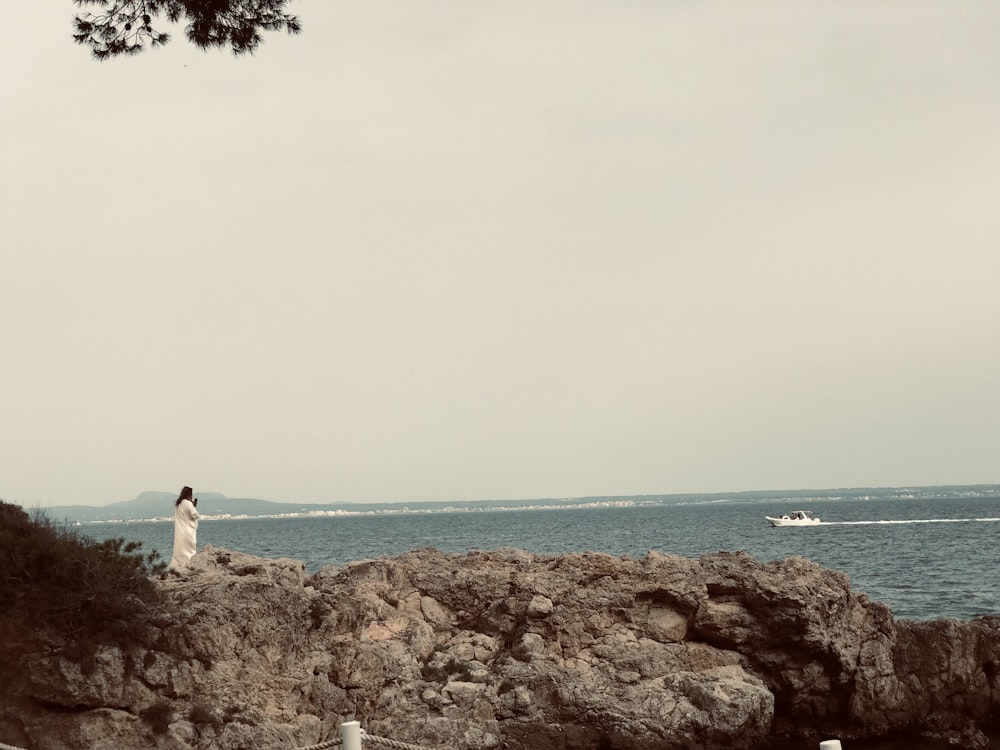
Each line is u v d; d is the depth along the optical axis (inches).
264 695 749.9
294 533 7017.7
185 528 923.4
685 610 964.0
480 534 5905.5
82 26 746.8
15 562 669.9
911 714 958.4
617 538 4785.9
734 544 4001.0
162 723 684.7
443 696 843.4
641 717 845.8
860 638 972.6
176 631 721.0
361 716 812.0
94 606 681.6
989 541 3932.1
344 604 890.7
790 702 948.0
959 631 986.1
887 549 3437.5
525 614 954.1
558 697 863.7
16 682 661.9
